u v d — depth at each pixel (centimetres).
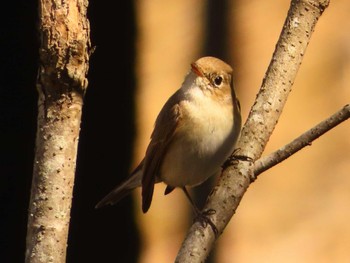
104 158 1175
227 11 1593
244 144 540
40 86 424
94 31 1177
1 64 1058
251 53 1577
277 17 1639
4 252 1041
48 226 415
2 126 1055
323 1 558
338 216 1434
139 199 1290
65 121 423
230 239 1427
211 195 520
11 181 1054
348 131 1543
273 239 1425
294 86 1591
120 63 1208
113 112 1195
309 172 1520
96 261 1172
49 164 420
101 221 1180
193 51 1612
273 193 1500
